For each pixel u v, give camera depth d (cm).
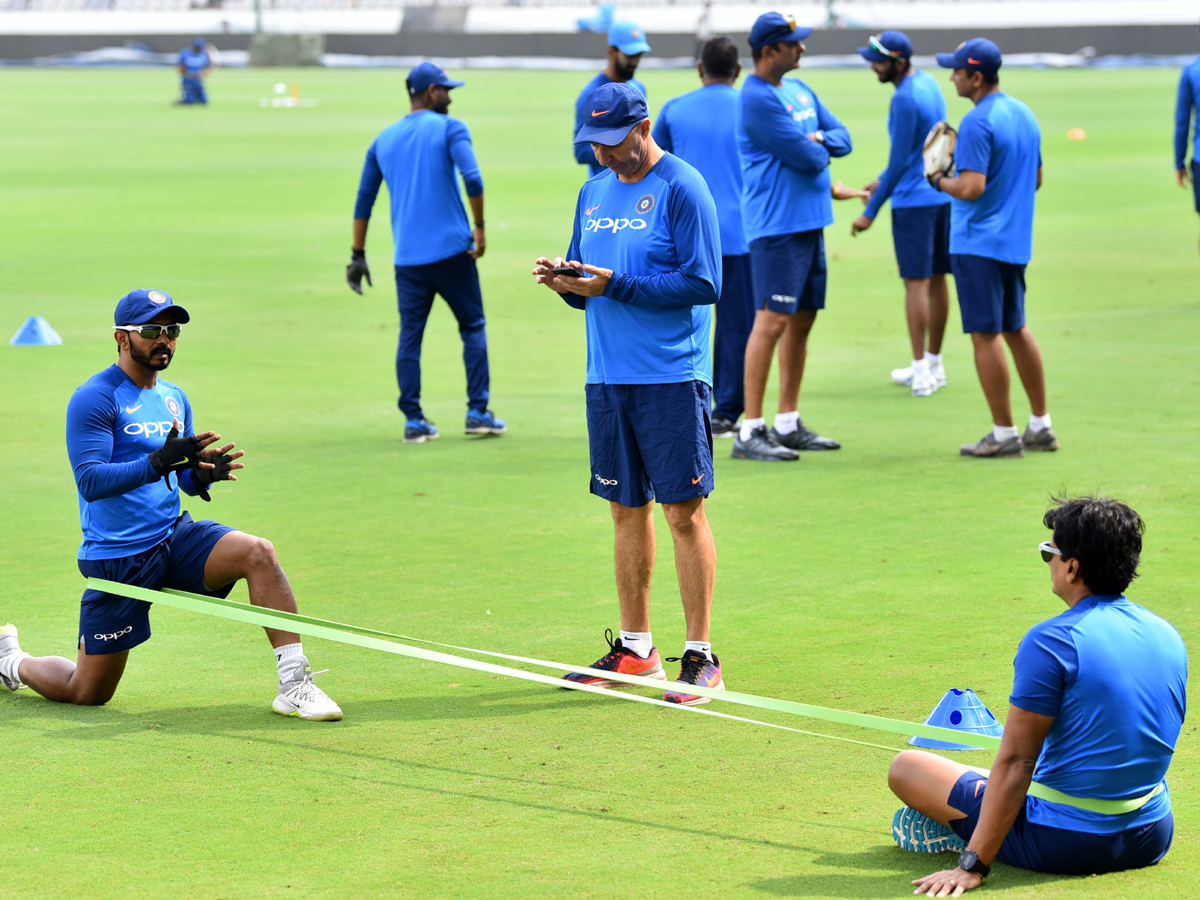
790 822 514
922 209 1287
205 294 1888
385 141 1150
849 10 9531
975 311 1052
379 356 1522
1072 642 438
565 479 1041
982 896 445
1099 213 2533
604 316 653
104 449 618
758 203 1076
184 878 470
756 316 1098
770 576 809
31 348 1527
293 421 1235
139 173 3375
